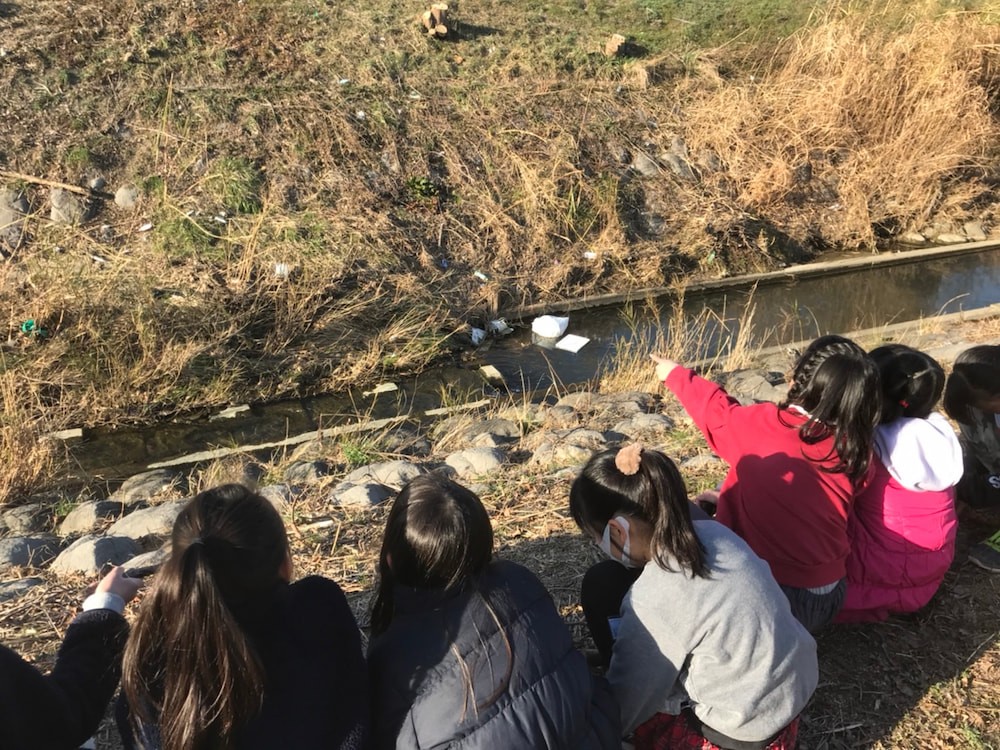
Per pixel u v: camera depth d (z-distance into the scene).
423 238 8.98
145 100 9.31
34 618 3.61
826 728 2.97
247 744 2.05
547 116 10.68
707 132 11.02
